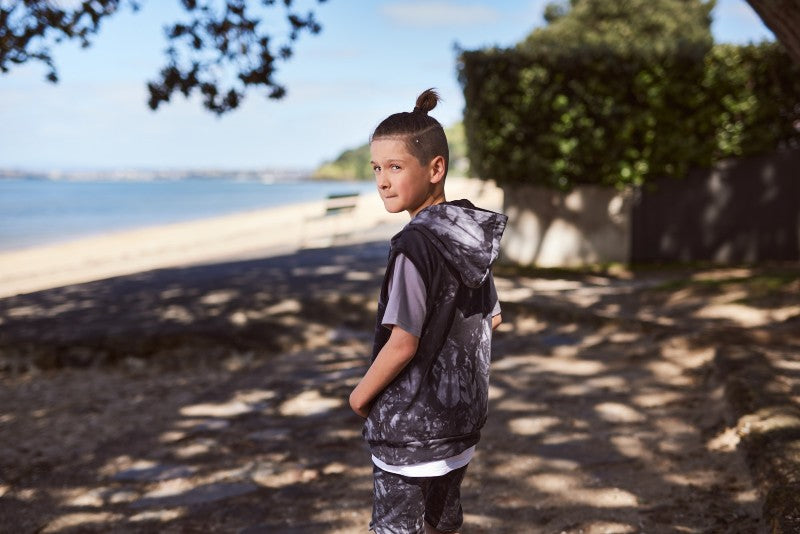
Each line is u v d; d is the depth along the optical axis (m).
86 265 18.64
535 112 11.29
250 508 4.07
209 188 126.44
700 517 3.54
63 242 28.47
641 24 21.86
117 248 22.77
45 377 7.19
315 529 3.76
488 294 2.33
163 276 11.77
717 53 11.34
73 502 4.31
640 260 11.98
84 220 43.16
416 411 2.13
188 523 3.93
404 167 2.12
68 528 3.96
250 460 4.80
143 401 6.32
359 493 4.19
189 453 5.01
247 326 7.92
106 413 6.04
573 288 9.84
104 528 3.94
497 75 11.30
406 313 2.06
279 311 8.34
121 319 8.38
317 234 21.38
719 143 11.64
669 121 11.41
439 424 2.14
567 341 7.07
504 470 4.36
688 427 4.75
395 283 2.08
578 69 11.16
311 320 8.17
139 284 11.00
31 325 8.28
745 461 3.99
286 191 105.38
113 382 6.94
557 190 11.80
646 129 11.43
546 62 11.15
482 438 4.89
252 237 22.62
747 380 4.91
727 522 3.44
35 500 4.37
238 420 5.64
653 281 10.39
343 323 8.21
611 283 10.32
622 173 11.54
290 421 5.54
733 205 11.88
